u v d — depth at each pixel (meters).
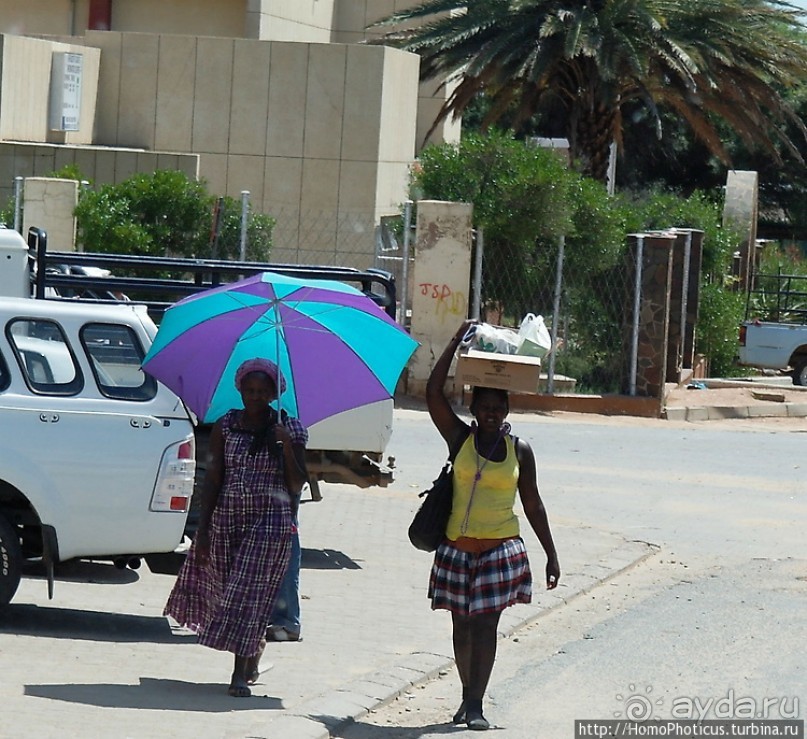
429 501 22.88
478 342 23.42
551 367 72.31
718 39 94.94
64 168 75.38
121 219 68.81
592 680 26.69
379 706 24.06
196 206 70.56
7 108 87.12
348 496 47.47
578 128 101.94
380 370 23.30
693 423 73.19
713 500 49.91
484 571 22.61
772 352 99.06
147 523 26.86
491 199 71.50
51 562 26.58
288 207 95.25
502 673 27.17
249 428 23.05
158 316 37.56
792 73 97.19
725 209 122.12
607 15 92.00
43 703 22.03
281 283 23.45
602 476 53.81
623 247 74.00
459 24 96.38
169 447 26.98
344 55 93.81
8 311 27.02
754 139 102.69
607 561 38.44
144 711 22.02
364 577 35.62
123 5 118.69
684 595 35.12
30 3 121.25
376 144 93.94
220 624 22.94
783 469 57.75
